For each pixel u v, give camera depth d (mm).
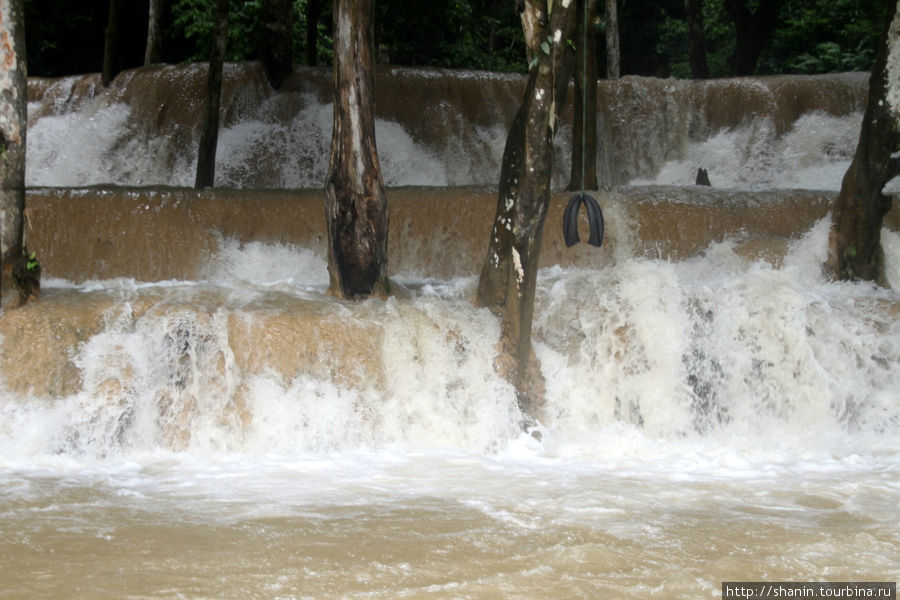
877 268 11445
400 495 6672
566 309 9586
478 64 26344
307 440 8305
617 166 17844
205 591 4633
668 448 8570
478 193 12789
